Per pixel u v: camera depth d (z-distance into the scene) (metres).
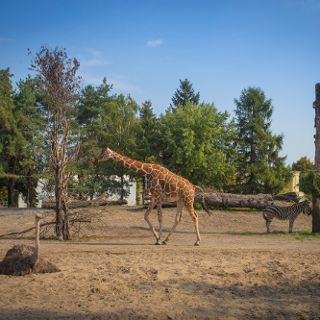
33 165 43.69
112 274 10.79
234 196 28.41
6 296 8.61
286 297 8.95
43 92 18.64
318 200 21.00
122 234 20.17
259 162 38.06
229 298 8.78
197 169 33.41
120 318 7.34
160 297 8.72
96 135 40.47
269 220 21.47
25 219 25.69
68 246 15.51
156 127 36.44
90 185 34.03
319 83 21.42
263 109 38.94
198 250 14.87
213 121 33.88
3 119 42.78
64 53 18.12
